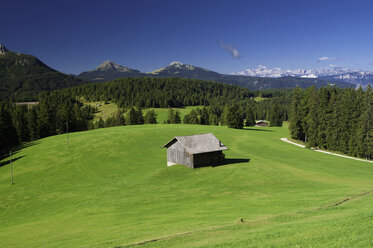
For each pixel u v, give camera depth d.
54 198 51.75
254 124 189.25
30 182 64.25
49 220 37.22
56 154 84.62
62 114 151.12
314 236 16.91
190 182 48.38
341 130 89.62
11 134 122.31
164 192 44.34
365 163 70.75
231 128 140.75
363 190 35.34
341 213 23.14
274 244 16.38
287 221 22.50
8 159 87.00
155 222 28.08
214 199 37.91
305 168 58.81
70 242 23.80
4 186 63.12
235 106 143.62
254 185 43.56
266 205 31.33
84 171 69.19
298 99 112.69
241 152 78.56
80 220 33.84
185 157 58.91
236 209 30.67
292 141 110.62
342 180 46.84
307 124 104.44
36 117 140.75
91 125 183.12
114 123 187.00
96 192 51.12
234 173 50.91
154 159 76.38
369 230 16.73
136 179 57.47
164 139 101.12
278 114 185.88
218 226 23.03
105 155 81.69
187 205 35.91
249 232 20.03
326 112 95.19
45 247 23.27
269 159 68.94
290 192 38.44
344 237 16.09
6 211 48.62
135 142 95.88
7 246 25.47
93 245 21.45
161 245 19.31
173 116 195.88
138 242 20.61
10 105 183.50
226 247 16.97
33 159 81.88
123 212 35.69
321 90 100.38
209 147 58.50
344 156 83.50
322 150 94.06
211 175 50.94
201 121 196.38
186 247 18.08
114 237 23.50
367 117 79.81
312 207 27.70
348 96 90.25
